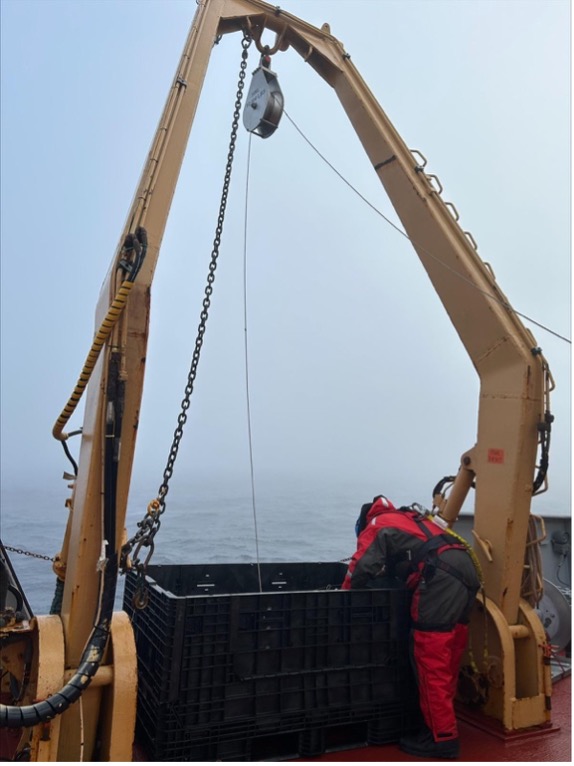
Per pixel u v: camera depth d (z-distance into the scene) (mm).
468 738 3109
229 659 2668
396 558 3230
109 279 2578
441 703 2859
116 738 2217
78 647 2332
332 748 2893
